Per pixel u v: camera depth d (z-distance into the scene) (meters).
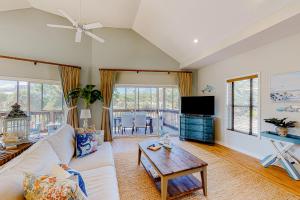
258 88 3.59
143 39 5.60
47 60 4.56
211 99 4.84
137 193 2.26
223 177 2.72
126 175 2.77
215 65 5.00
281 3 2.38
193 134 5.09
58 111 4.86
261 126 3.54
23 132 2.44
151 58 5.65
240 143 4.11
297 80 2.89
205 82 5.50
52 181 1.03
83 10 4.42
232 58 4.34
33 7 4.39
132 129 6.01
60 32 4.77
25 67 4.25
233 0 2.77
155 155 2.51
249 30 3.00
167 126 6.47
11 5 3.99
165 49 5.58
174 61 5.82
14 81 4.17
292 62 2.96
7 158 1.91
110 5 4.18
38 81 4.42
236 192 2.29
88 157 2.46
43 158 1.55
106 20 4.95
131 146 4.56
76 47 5.02
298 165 2.83
